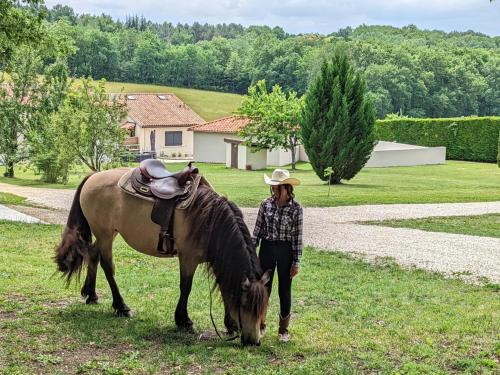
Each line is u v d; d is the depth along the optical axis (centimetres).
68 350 647
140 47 11125
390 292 1006
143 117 6294
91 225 793
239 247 655
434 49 10462
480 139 5100
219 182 3356
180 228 706
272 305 898
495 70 9525
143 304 848
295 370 605
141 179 751
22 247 1299
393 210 2178
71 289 907
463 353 677
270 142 4475
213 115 8800
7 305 796
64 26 7156
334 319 822
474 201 2483
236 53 12081
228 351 651
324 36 14000
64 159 3052
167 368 609
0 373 569
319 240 1548
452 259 1318
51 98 3841
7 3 2014
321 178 3228
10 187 3081
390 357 660
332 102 3105
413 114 8838
